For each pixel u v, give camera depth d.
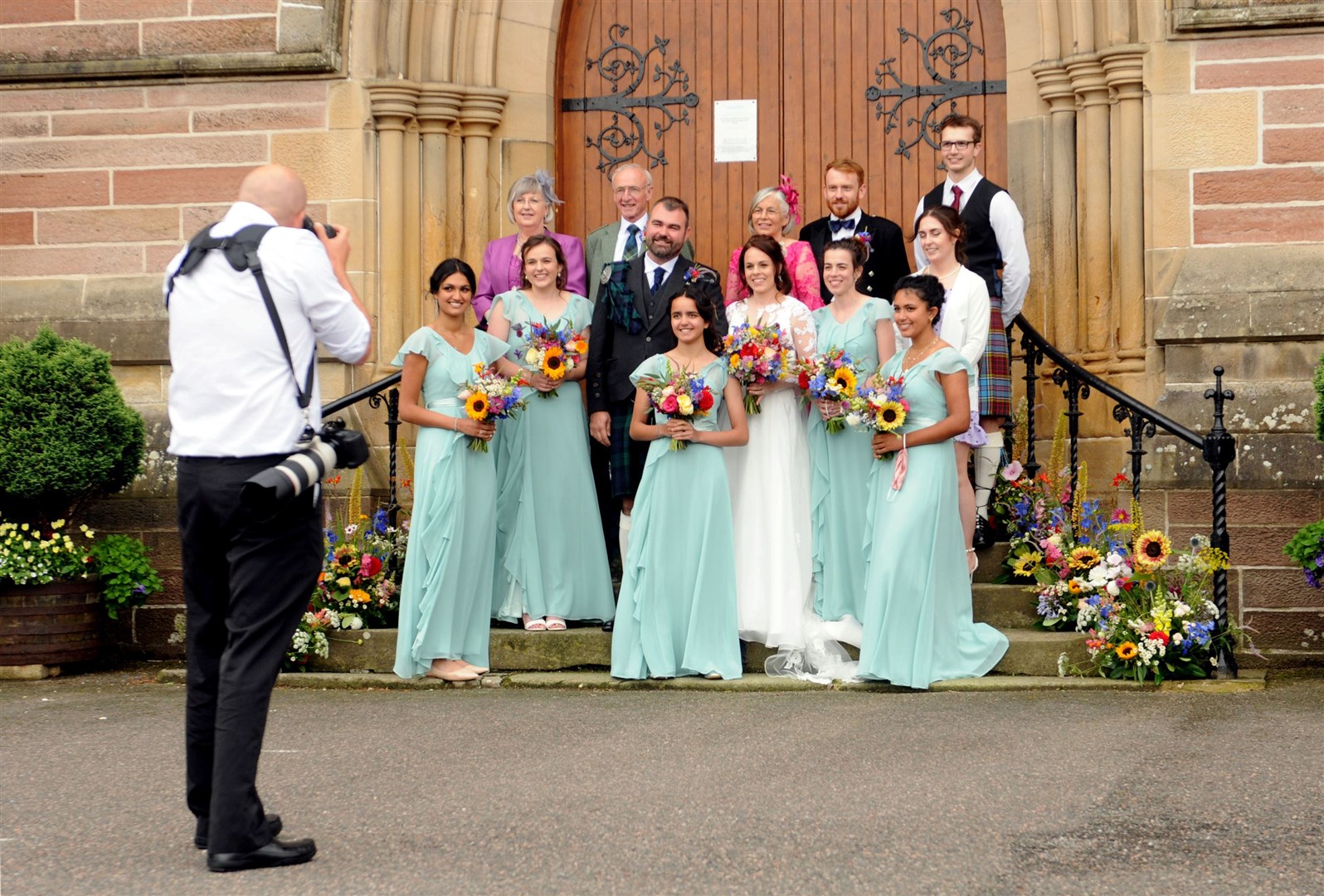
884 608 6.60
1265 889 3.69
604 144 9.23
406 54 8.68
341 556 7.39
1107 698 6.27
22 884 3.82
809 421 7.07
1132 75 8.02
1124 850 4.01
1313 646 7.60
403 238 8.70
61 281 8.82
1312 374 7.68
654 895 3.67
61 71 8.75
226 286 4.09
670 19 9.19
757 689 6.61
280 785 4.84
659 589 6.78
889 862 3.91
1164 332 7.86
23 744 5.61
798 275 7.36
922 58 8.97
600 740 5.45
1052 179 8.43
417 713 6.09
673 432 6.75
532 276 7.21
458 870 3.88
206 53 8.68
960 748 5.21
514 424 7.22
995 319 7.49
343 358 4.28
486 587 6.98
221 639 4.19
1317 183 7.84
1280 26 7.83
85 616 7.67
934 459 6.64
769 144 9.12
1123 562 6.86
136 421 7.86
